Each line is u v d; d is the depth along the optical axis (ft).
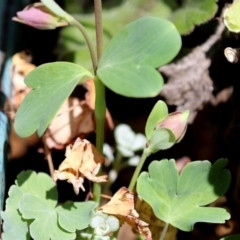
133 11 1.30
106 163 1.33
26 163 1.35
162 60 0.98
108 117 1.31
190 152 1.33
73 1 1.35
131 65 0.99
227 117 1.30
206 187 1.07
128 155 1.28
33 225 1.03
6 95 1.26
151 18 1.00
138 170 1.09
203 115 1.31
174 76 1.26
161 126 1.03
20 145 1.34
